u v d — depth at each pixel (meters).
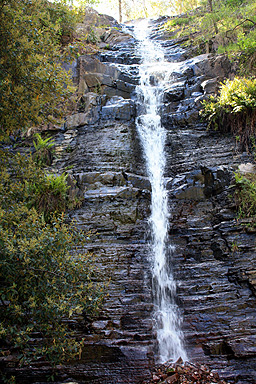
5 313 4.15
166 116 11.97
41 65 5.89
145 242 8.09
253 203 7.75
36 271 4.35
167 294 6.96
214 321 6.11
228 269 7.02
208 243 7.76
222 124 10.64
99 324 6.00
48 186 8.28
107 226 8.27
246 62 12.03
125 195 9.02
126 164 10.02
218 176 8.94
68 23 14.36
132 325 6.09
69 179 9.37
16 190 5.69
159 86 13.45
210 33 15.34
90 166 9.84
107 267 7.20
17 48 5.42
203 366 5.32
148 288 6.85
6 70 5.52
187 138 10.84
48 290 4.28
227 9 15.24
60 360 4.44
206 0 18.31
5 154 5.96
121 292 6.72
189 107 11.88
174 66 14.22
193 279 7.07
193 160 10.02
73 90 6.20
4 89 5.37
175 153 10.53
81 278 4.77
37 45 5.80
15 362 5.32
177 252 7.79
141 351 5.53
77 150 10.66
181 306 6.52
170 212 8.87
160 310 6.54
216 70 12.66
